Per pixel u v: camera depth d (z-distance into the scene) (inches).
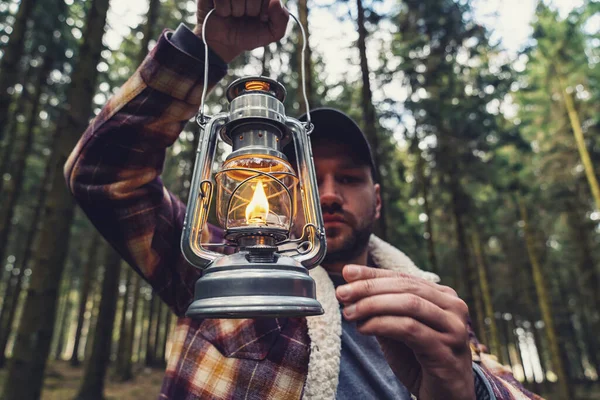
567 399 407.5
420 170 335.9
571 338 761.6
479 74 294.7
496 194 386.3
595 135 440.8
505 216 545.6
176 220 49.0
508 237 577.3
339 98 263.7
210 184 29.7
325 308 44.4
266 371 40.6
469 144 295.6
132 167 42.0
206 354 43.1
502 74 295.3
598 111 441.1
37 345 139.0
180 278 48.1
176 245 48.3
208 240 49.2
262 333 43.1
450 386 27.7
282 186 30.8
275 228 28.7
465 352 28.4
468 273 301.3
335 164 50.1
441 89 276.5
